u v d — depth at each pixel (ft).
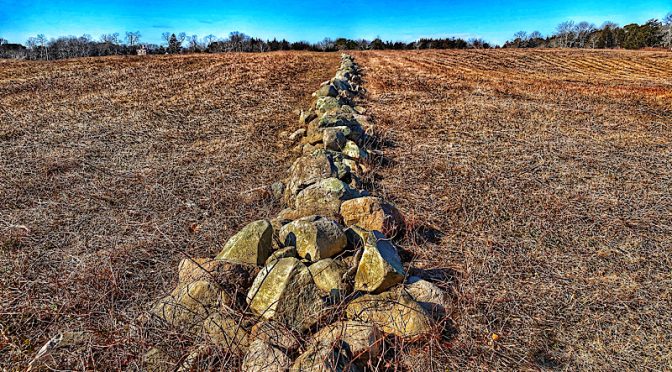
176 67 57.82
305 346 6.97
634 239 11.64
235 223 12.51
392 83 44.09
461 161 18.17
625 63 77.92
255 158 18.89
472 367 7.15
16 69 52.24
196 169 17.22
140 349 7.01
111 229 12.09
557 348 7.70
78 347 7.25
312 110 25.32
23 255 10.57
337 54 97.71
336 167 14.60
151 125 24.48
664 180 16.15
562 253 10.96
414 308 7.59
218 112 28.60
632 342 7.83
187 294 7.84
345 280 8.36
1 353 7.54
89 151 19.22
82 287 9.03
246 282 8.34
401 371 6.97
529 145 20.75
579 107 30.89
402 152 19.51
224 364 6.54
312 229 9.12
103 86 40.01
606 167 17.61
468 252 10.91
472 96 35.50
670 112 29.58
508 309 8.68
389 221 11.13
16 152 18.79
